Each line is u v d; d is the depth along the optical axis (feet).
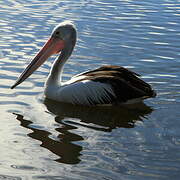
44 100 33.17
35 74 37.50
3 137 26.89
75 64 39.65
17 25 49.83
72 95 33.14
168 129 28.71
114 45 44.75
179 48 44.37
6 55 40.86
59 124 29.25
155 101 33.17
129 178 22.65
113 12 56.75
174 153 25.36
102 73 34.01
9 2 59.77
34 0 61.36
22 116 29.96
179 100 33.17
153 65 39.75
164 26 51.72
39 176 22.66
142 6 60.49
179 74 37.73
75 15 54.60
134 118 30.71
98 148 25.90
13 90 34.06
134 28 50.55
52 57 41.63
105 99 33.30
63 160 24.36
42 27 49.32
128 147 26.09
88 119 30.48
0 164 23.73
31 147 25.77
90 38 46.55
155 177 22.79
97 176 22.76
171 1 63.98
